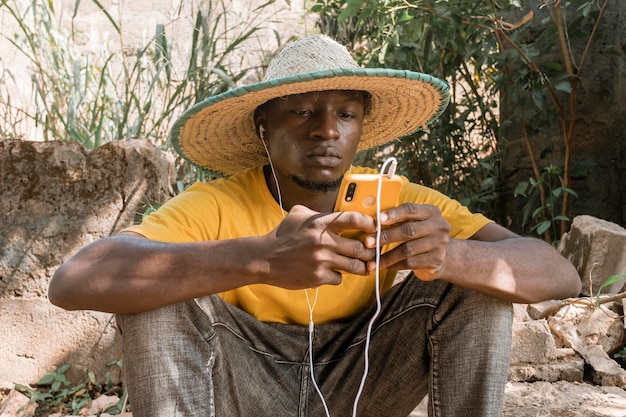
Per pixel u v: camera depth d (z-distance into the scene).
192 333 1.66
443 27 3.82
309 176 1.80
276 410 1.83
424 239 1.55
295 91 1.73
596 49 4.18
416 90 1.90
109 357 2.92
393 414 1.90
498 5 3.91
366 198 1.53
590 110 4.19
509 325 1.73
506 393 2.70
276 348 1.87
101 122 3.56
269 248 1.55
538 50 3.96
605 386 2.79
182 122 1.90
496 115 4.82
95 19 5.84
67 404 2.84
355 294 1.93
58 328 2.92
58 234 2.91
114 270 1.60
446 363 1.73
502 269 1.67
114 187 2.91
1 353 2.89
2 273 2.89
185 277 1.58
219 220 1.89
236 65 5.59
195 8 5.78
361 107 1.84
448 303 1.74
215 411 1.72
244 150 2.07
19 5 5.05
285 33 5.70
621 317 2.97
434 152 4.48
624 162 4.16
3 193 2.91
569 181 3.99
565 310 3.02
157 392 1.61
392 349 1.83
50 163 2.91
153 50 4.18
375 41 4.55
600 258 3.29
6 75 4.93
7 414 2.75
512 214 4.36
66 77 4.00
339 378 1.87
